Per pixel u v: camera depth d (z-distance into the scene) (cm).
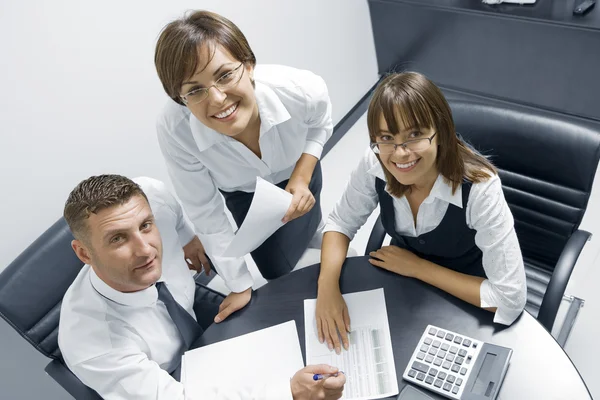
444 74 311
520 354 120
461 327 128
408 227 149
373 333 131
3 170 175
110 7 186
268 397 121
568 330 181
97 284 132
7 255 186
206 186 162
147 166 222
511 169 156
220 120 131
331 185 284
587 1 240
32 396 172
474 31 275
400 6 294
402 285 140
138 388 130
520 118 147
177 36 118
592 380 183
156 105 216
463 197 130
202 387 129
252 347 135
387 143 120
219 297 177
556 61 257
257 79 152
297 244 199
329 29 286
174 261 162
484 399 113
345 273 147
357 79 324
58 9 173
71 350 131
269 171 171
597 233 228
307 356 131
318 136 178
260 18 243
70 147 191
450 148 123
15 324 143
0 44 163
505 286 126
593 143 137
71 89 185
